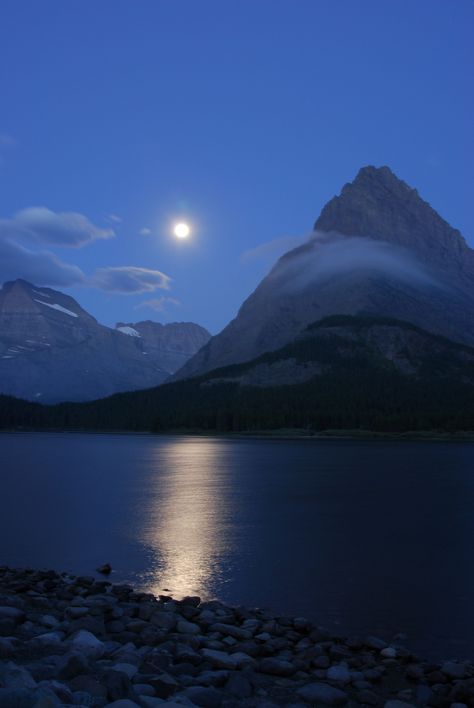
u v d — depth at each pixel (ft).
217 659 62.08
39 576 105.09
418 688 61.00
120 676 46.62
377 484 289.33
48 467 404.57
